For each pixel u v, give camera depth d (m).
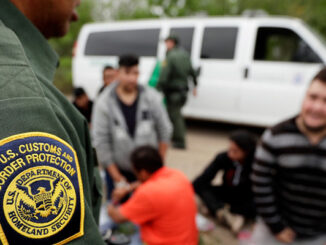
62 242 0.40
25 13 0.55
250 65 4.65
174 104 4.26
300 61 4.40
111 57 5.54
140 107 2.13
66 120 0.46
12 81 0.39
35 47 0.55
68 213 0.40
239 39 4.73
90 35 5.79
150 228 1.72
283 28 4.52
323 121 1.24
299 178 1.38
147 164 1.73
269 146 1.42
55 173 0.39
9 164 0.35
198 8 13.91
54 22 0.60
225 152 2.68
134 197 1.68
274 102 4.54
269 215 1.49
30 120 0.38
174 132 4.45
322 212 1.41
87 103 3.23
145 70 5.29
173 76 4.13
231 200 2.65
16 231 0.35
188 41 5.05
